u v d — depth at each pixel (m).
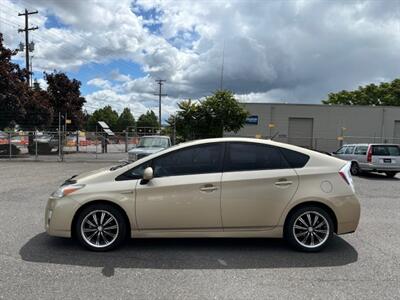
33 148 26.81
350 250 5.36
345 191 5.29
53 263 4.64
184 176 5.17
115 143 31.78
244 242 5.66
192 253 5.11
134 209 5.07
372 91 65.44
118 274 4.32
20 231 6.05
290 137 39.78
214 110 27.69
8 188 11.04
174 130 29.20
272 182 5.20
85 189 5.12
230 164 5.27
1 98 25.89
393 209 8.57
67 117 33.75
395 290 3.98
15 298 3.66
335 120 39.94
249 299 3.71
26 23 32.47
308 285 4.08
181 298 3.71
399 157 15.85
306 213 5.25
